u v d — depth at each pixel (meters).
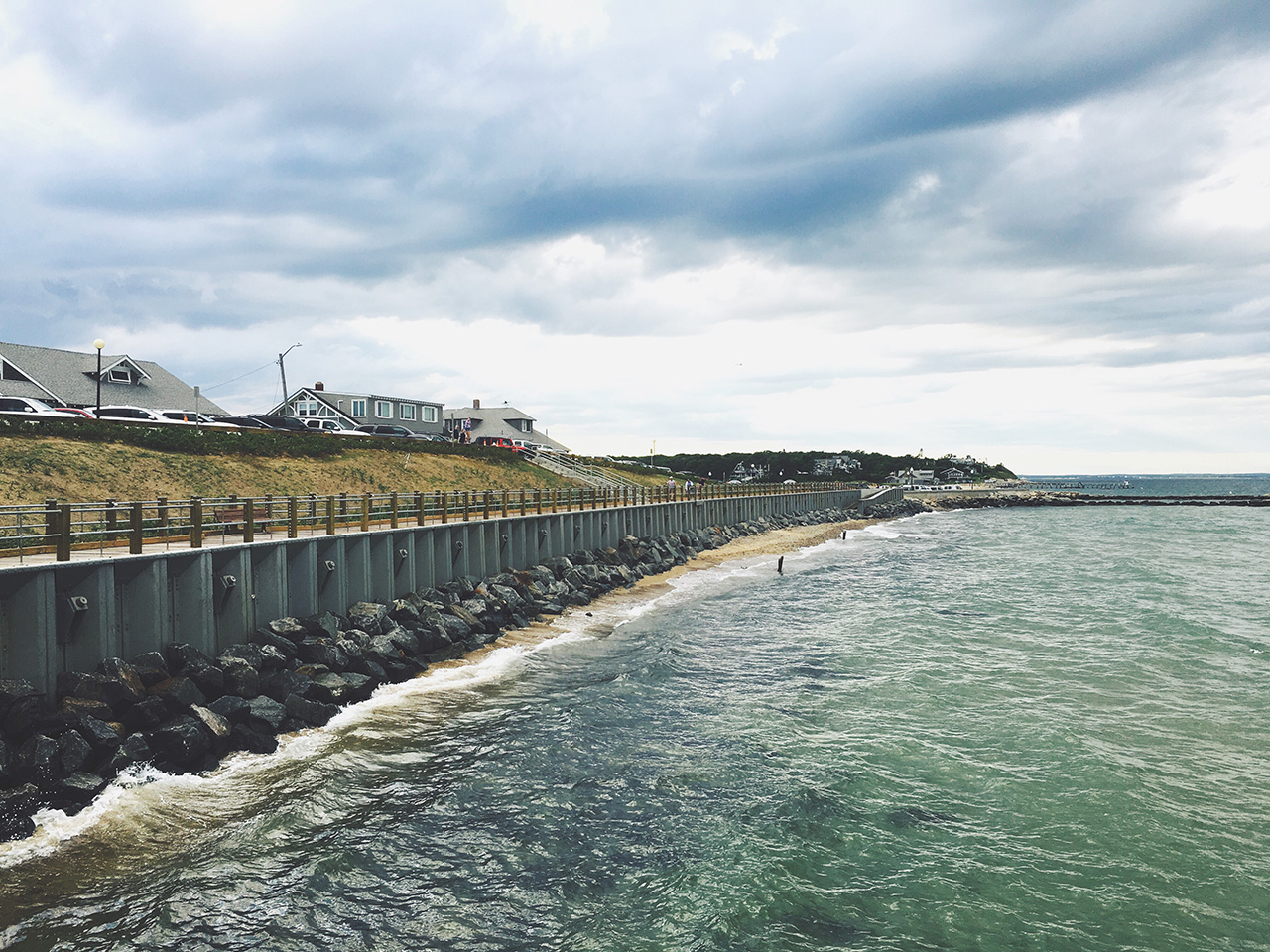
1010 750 17.36
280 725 17.25
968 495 168.88
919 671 23.97
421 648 23.98
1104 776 15.89
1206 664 24.97
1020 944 10.71
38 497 27.47
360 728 17.92
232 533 23.80
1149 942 10.79
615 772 15.86
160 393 58.12
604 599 36.97
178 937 10.20
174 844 12.48
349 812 13.80
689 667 24.28
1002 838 13.48
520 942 10.42
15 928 10.27
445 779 15.23
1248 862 12.77
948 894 11.80
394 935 10.46
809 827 13.73
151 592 16.91
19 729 13.38
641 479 87.19
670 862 12.51
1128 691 21.94
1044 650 27.05
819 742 17.77
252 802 13.97
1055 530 94.62
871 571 49.97
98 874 11.57
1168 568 51.94
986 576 47.53
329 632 21.02
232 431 44.47
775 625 31.33
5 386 47.69
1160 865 12.68
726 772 15.98
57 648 15.07
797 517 92.81
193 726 15.04
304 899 11.12
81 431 33.66
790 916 11.19
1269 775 16.09
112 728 14.27
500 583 31.47
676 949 10.38
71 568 15.34
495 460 62.81
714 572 48.50
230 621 19.47
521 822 13.61
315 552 22.22
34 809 12.63
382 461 50.50
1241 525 102.94
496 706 19.84
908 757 16.94
